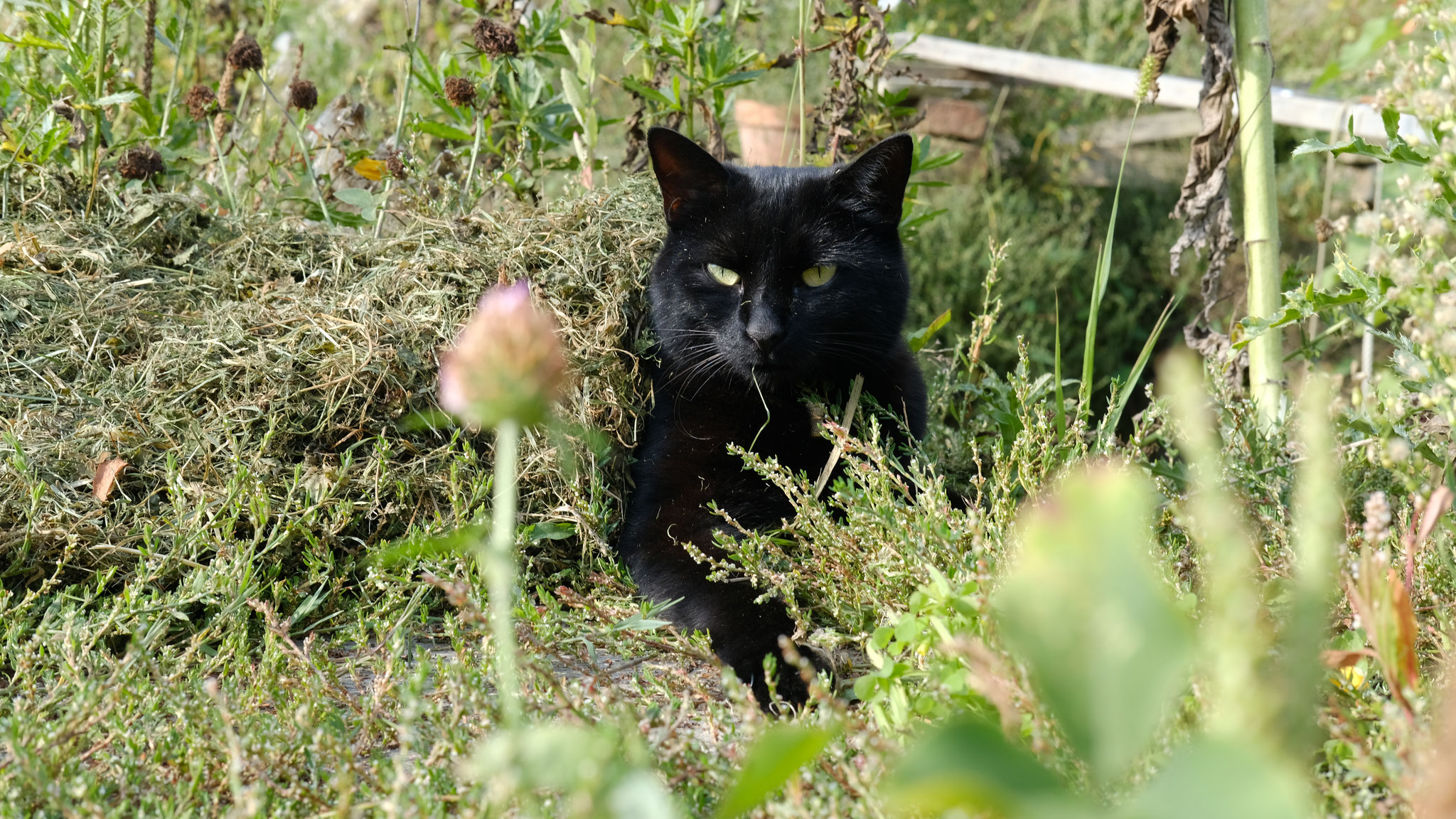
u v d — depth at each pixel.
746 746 1.27
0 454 2.03
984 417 2.90
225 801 1.33
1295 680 0.68
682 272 2.53
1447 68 1.69
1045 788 0.65
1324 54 5.75
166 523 2.03
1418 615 1.63
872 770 1.20
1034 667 0.63
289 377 2.24
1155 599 0.59
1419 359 1.79
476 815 1.08
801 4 3.23
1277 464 2.15
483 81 3.14
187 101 3.02
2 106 3.00
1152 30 2.77
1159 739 1.04
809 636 1.89
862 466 2.01
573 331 2.40
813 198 2.50
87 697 1.37
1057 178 5.41
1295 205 5.21
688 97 3.24
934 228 4.96
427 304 2.41
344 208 3.38
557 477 2.33
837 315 2.51
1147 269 5.31
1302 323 2.74
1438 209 1.63
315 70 4.87
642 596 2.22
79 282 2.46
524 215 2.71
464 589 1.38
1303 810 0.56
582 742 0.81
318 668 1.70
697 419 2.50
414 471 2.23
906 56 4.20
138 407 2.19
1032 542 0.63
